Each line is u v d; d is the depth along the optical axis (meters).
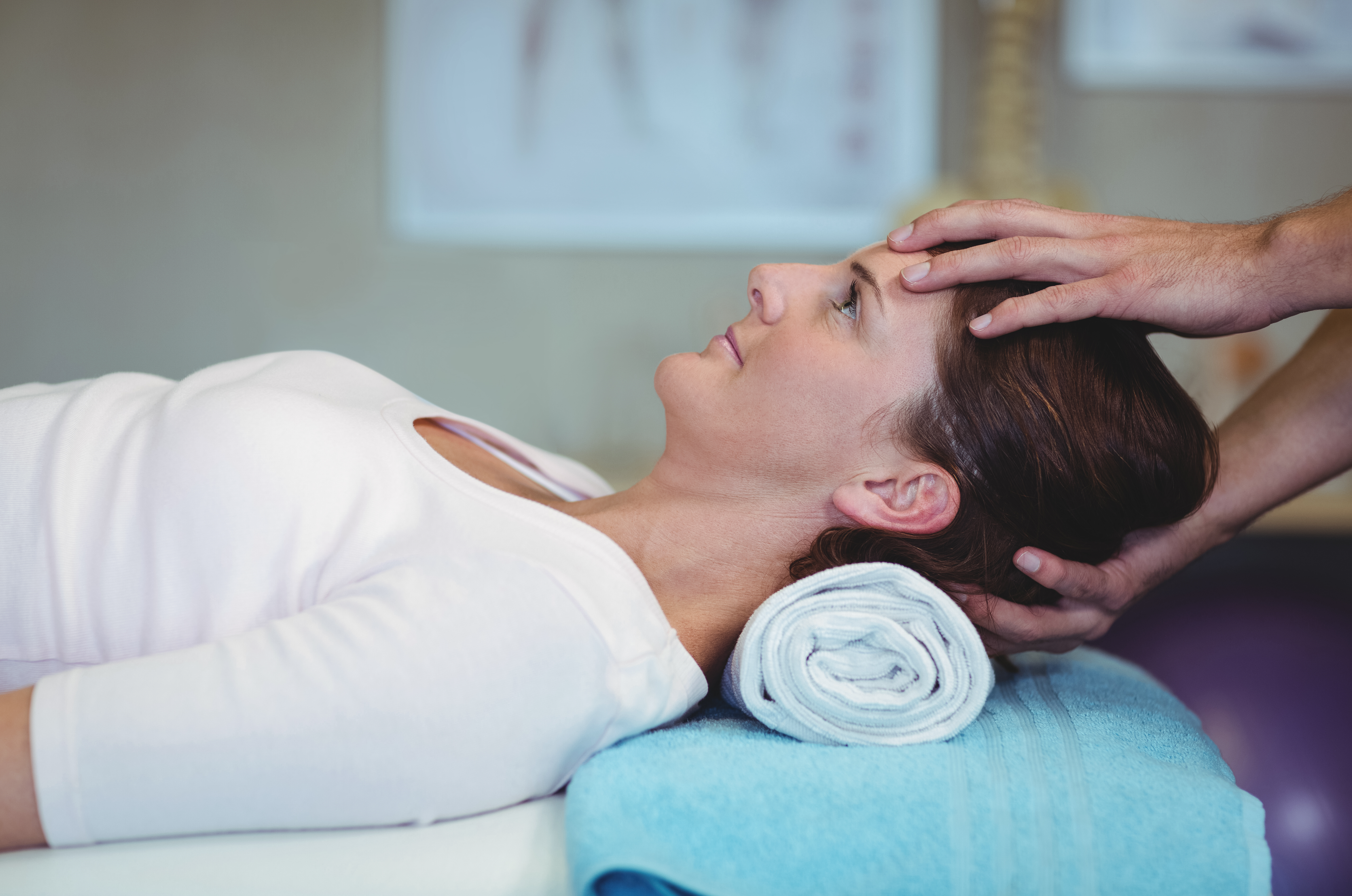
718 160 2.33
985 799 0.64
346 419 0.82
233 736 0.61
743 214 2.34
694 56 2.31
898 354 0.83
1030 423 0.81
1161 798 0.65
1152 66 2.29
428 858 0.63
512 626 0.66
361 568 0.74
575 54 2.30
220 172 2.29
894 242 0.87
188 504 0.75
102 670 0.63
